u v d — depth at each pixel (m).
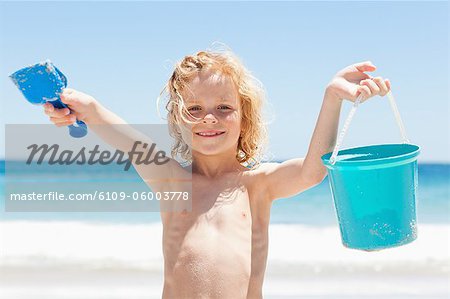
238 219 3.24
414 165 2.78
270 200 3.36
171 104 3.50
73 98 2.89
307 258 8.20
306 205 12.59
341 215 2.80
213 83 3.30
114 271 7.60
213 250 3.14
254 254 3.23
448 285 6.81
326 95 2.97
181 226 3.25
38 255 8.54
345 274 7.35
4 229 10.17
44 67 2.73
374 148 3.01
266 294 6.49
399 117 2.95
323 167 3.07
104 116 3.04
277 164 3.37
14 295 6.61
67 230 10.00
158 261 8.08
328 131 3.01
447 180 17.86
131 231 9.84
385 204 2.70
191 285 3.12
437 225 10.96
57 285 6.99
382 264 7.82
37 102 2.77
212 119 3.27
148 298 6.44
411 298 6.30
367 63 2.95
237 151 3.56
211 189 3.32
